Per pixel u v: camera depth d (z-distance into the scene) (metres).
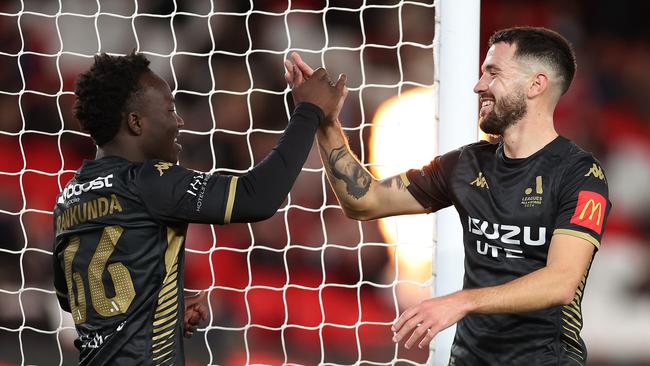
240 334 20.09
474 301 8.46
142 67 8.98
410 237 20.64
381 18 23.84
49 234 21.22
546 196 9.41
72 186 9.01
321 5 24.14
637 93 27.94
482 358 9.64
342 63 23.86
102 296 8.71
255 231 20.81
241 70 23.69
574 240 9.03
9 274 21.05
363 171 10.61
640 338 24.17
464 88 11.72
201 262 20.58
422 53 23.47
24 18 23.12
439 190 10.35
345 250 20.78
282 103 23.55
